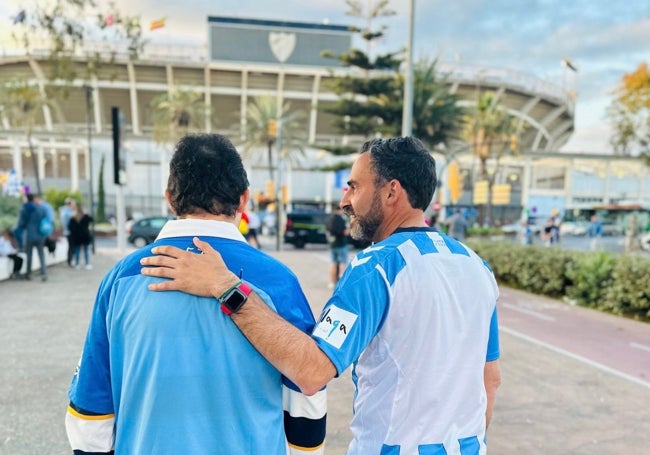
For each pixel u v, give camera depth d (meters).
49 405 3.82
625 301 8.11
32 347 5.36
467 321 1.35
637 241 22.47
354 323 1.22
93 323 1.31
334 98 64.94
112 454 1.32
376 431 1.31
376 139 1.56
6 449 3.14
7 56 54.62
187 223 1.32
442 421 1.29
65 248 13.82
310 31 62.62
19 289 8.98
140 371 1.17
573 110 75.06
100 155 52.44
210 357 1.17
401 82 24.56
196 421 1.16
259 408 1.21
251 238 15.79
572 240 31.95
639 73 17.88
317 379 1.18
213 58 61.22
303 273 12.14
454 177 17.16
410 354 1.27
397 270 1.29
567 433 3.67
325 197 55.91
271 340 1.17
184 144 1.35
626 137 19.14
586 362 5.46
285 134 39.53
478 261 1.48
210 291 1.19
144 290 1.22
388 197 1.46
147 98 65.38
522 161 57.50
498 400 4.29
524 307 8.87
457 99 26.66
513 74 63.84
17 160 52.91
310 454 1.37
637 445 3.49
